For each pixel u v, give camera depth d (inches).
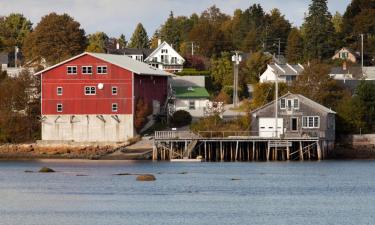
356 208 6939.0
